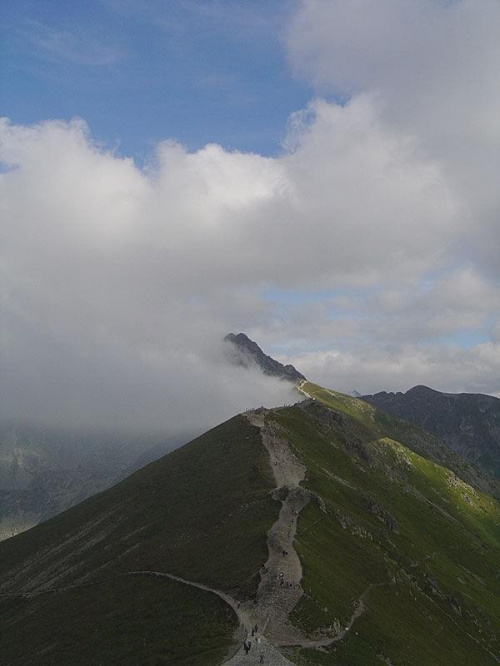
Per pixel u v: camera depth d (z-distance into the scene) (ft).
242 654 225.56
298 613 270.05
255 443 615.57
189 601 297.53
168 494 551.59
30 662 311.47
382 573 402.11
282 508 430.20
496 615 522.47
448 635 379.55
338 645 255.09
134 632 285.84
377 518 552.41
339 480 606.55
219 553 359.66
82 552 518.37
